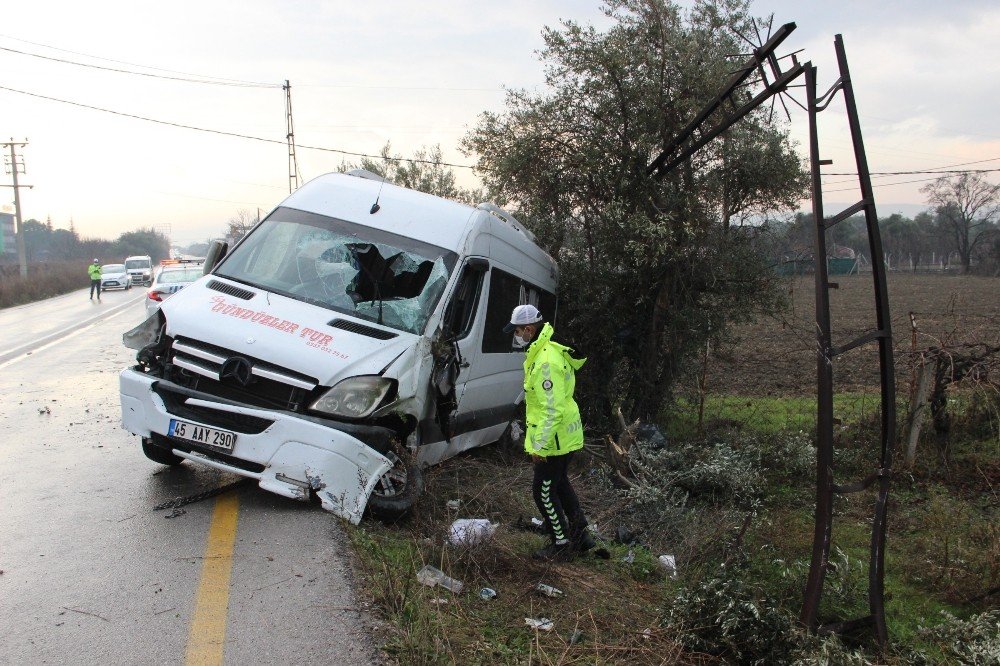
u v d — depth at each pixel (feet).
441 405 21.44
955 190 248.73
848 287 165.68
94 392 35.27
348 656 12.15
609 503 24.29
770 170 34.22
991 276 215.92
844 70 15.87
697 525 21.70
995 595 18.81
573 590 16.90
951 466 28.91
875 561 15.97
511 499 22.91
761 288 34.86
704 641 14.97
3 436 25.98
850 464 30.30
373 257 21.97
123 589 14.02
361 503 17.89
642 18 33.76
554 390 18.01
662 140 34.17
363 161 49.96
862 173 15.72
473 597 15.62
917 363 29.86
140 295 129.29
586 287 35.27
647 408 35.53
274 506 18.26
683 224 32.55
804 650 14.65
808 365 57.06
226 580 14.48
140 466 22.24
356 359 18.60
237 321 19.24
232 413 17.94
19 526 17.06
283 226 23.04
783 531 22.30
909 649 15.89
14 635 12.26
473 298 24.17
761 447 31.19
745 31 32.99
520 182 36.37
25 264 184.65
